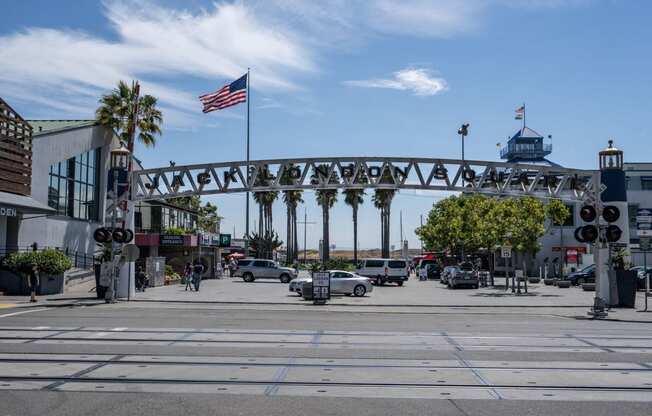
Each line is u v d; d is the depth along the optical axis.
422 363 11.34
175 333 15.34
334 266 56.91
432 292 40.06
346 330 16.48
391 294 37.69
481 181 29.28
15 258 30.27
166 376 9.97
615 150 28.17
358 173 29.92
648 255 56.00
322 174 29.45
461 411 7.91
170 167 29.86
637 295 36.91
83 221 40.84
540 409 8.05
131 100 43.12
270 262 52.94
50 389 9.01
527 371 10.63
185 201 68.81
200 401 8.35
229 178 29.62
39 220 35.47
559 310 25.89
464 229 54.34
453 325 18.34
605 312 22.05
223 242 61.03
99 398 8.48
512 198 40.72
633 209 58.47
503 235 38.34
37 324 17.22
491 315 23.03
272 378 9.90
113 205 27.98
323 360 11.58
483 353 12.57
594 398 8.71
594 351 12.93
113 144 44.47
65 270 31.95
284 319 19.81
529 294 37.31
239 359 11.59
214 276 60.22
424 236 71.38
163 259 45.25
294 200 85.12
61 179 38.25
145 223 58.44
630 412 7.95
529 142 71.56
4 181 30.72
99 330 15.75
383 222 74.38
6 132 30.83
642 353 12.69
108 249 29.88
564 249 62.12
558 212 52.84
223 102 38.06
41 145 35.69
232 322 18.44
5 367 10.64
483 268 70.12
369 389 9.18
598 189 27.61
